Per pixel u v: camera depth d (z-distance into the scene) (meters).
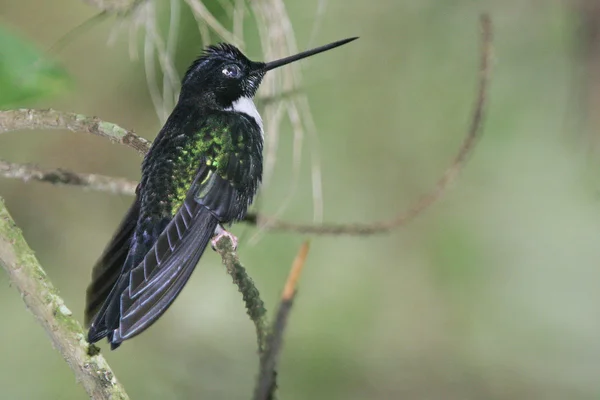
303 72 10.64
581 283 12.05
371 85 11.35
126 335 5.86
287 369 11.39
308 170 10.84
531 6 11.52
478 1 11.58
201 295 11.49
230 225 7.84
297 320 11.52
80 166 11.16
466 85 11.59
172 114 8.00
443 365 11.70
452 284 11.99
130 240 7.18
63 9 10.67
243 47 8.34
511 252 12.05
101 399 5.25
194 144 7.67
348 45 11.12
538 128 11.53
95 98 10.73
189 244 7.03
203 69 8.24
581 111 10.44
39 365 10.32
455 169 7.78
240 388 10.98
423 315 11.91
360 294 11.65
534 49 11.52
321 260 11.52
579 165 11.17
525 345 12.11
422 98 11.55
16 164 7.22
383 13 11.39
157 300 6.29
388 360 11.66
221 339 11.38
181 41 9.52
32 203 11.35
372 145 11.40
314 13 10.73
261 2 8.27
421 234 11.91
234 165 7.73
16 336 10.42
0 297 10.59
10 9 10.57
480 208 11.98
